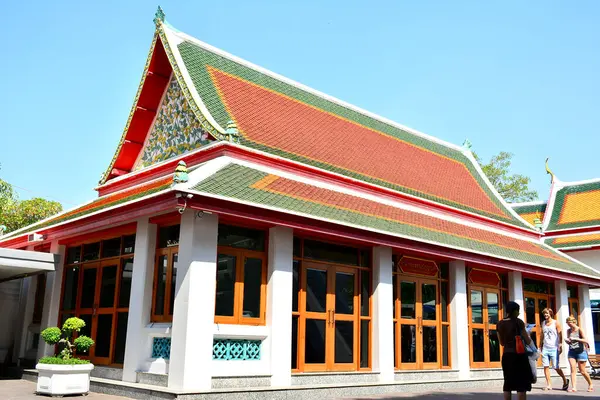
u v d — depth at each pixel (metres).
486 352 18.11
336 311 13.81
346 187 15.98
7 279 17.30
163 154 15.87
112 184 17.27
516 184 46.16
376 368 14.15
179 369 10.48
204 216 11.16
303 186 14.16
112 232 13.94
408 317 15.76
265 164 13.96
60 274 15.57
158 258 12.50
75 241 15.37
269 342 11.98
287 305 12.30
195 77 15.48
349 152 18.19
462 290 17.14
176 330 10.76
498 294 19.06
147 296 12.30
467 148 26.55
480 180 25.25
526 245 21.59
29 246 17.22
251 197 11.42
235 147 13.29
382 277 14.66
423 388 14.72
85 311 14.57
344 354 13.80
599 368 21.23
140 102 16.17
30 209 37.62
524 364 9.48
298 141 16.36
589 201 31.23
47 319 15.28
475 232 19.39
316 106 19.33
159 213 12.12
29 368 15.72
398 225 15.04
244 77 17.28
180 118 15.38
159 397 10.23
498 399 12.74
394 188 17.84
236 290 11.84
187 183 10.54
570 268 20.95
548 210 32.41
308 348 13.02
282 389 11.38
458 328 16.75
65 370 11.46
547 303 21.28
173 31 16.06
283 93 18.33
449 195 20.95
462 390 15.16
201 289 10.83
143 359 11.99
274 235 12.41
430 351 16.30
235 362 11.47
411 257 16.20
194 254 10.86
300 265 13.19
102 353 13.66
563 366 20.86
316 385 12.34
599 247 27.89
